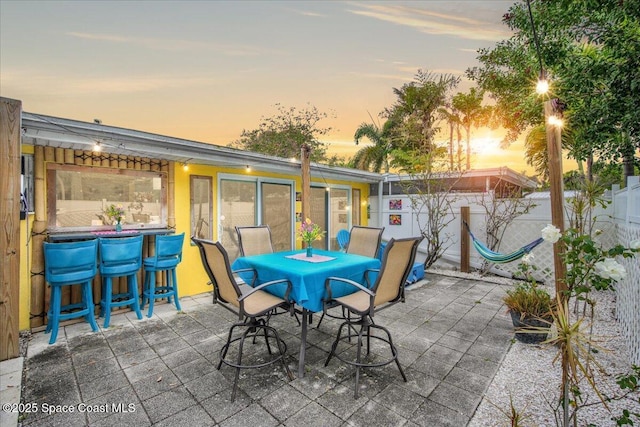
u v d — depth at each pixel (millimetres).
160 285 4566
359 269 3150
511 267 6047
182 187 4895
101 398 2207
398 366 2418
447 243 7098
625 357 2717
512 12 5832
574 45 4980
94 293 3977
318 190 7465
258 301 2736
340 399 2186
